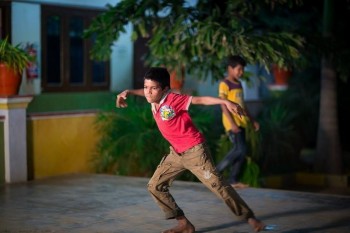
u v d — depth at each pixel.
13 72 10.97
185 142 7.03
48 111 13.47
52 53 13.69
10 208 9.01
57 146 11.96
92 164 12.56
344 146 18.30
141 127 12.41
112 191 10.24
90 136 12.59
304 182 14.85
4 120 11.05
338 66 13.39
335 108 14.70
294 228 7.68
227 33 11.15
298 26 15.66
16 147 11.16
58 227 7.86
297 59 12.22
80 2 13.91
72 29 14.08
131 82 15.42
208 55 12.23
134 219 8.27
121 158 12.41
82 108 14.19
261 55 11.09
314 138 17.67
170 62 12.35
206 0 12.73
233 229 7.70
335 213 8.46
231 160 10.25
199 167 7.00
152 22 12.37
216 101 6.78
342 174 14.73
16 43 12.73
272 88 17.91
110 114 12.64
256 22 15.38
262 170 14.42
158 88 6.88
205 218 8.27
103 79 14.85
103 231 7.65
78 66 14.32
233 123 10.04
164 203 7.33
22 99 11.13
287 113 16.52
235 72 10.08
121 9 12.12
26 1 12.87
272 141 14.60
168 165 7.22
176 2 12.12
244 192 9.94
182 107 6.91
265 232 7.50
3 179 11.11
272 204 9.05
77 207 9.04
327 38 13.26
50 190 10.40
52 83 13.71
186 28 11.55
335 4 14.16
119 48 15.03
